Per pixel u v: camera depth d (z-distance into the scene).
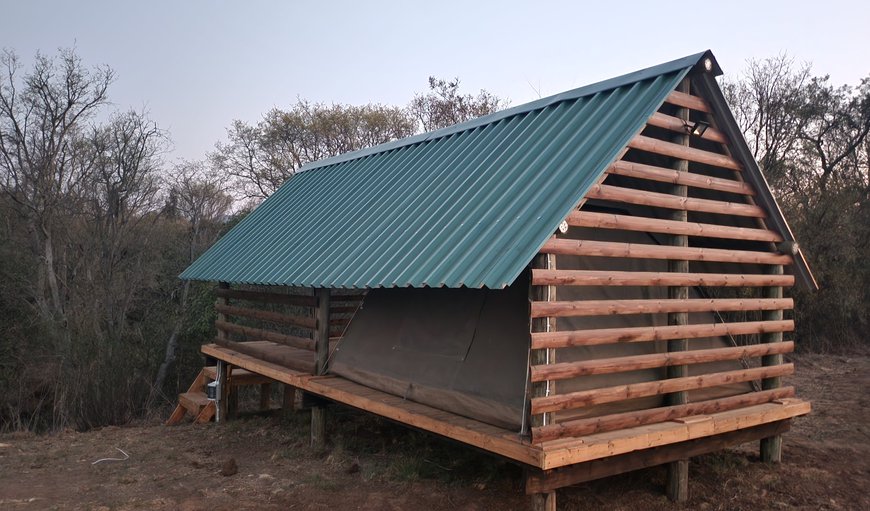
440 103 29.95
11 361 18.06
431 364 7.22
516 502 6.62
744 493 6.94
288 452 9.13
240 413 12.88
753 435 7.36
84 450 9.89
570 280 5.43
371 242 7.66
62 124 21.70
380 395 7.66
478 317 6.88
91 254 21.73
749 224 7.48
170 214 24.80
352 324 9.02
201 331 20.12
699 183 6.59
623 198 5.82
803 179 23.39
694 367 7.12
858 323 20.28
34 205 20.91
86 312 19.09
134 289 21.36
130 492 7.47
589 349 6.07
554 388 5.39
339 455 8.62
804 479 7.36
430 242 6.48
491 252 5.43
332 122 32.47
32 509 6.88
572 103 7.50
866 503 6.67
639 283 5.96
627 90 6.80
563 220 5.24
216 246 11.94
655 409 6.13
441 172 8.31
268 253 9.87
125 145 22.80
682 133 6.46
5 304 19.06
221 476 8.00
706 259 6.64
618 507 6.48
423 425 6.51
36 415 16.16
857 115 25.50
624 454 5.95
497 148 7.71
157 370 20.17
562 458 5.07
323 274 7.70
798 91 25.98
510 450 5.35
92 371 16.42
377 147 11.21
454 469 7.79
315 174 12.46
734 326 6.90
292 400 12.62
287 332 19.16
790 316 19.38
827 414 10.68
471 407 6.41
